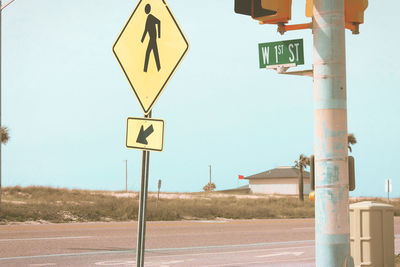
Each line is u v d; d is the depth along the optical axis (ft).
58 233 58.39
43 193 139.95
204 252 47.01
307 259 43.60
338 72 17.74
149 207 99.04
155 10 17.84
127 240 53.42
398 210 135.74
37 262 38.01
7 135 103.76
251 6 18.81
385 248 27.89
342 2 17.94
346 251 17.53
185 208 103.71
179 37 17.28
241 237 61.46
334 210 17.49
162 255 44.37
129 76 18.34
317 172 17.81
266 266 39.27
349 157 18.54
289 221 94.58
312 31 18.25
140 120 17.43
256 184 335.06
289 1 18.54
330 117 17.63
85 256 41.55
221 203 148.77
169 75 17.42
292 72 18.78
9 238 52.03
